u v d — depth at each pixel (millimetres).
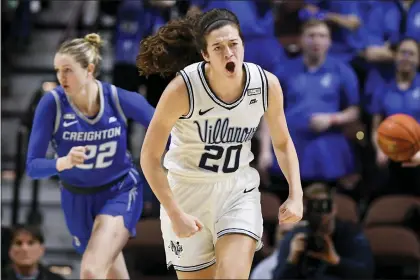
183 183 6457
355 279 10727
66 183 8180
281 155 6516
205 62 6180
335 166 13359
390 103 14008
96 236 7762
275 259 11297
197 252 6551
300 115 13484
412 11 14758
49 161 7637
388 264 12188
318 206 10641
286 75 13758
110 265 7742
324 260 10672
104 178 8109
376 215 13023
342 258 10766
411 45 13875
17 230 10953
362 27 14758
